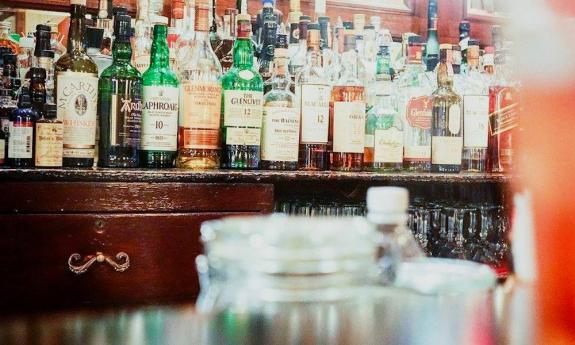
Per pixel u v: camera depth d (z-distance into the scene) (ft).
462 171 5.50
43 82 4.20
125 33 4.52
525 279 2.43
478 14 7.13
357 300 2.08
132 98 4.48
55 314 1.99
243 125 4.70
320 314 1.93
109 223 3.93
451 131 5.31
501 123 5.53
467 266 2.40
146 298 4.00
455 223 5.20
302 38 5.32
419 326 1.82
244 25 4.69
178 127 4.71
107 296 3.92
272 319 1.88
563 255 1.94
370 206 2.26
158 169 4.29
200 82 4.61
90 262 3.85
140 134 4.54
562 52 1.88
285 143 4.79
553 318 1.89
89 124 4.37
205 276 2.19
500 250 5.16
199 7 4.58
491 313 1.97
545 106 1.94
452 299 2.12
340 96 5.07
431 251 5.13
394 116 5.18
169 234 4.07
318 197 5.56
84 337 1.73
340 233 2.12
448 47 5.34
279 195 5.44
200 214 4.16
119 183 3.96
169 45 5.06
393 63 5.96
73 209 3.87
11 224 3.75
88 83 4.36
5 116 4.36
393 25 6.71
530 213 2.02
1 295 3.74
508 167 5.47
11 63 4.45
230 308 2.01
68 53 4.49
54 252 3.83
